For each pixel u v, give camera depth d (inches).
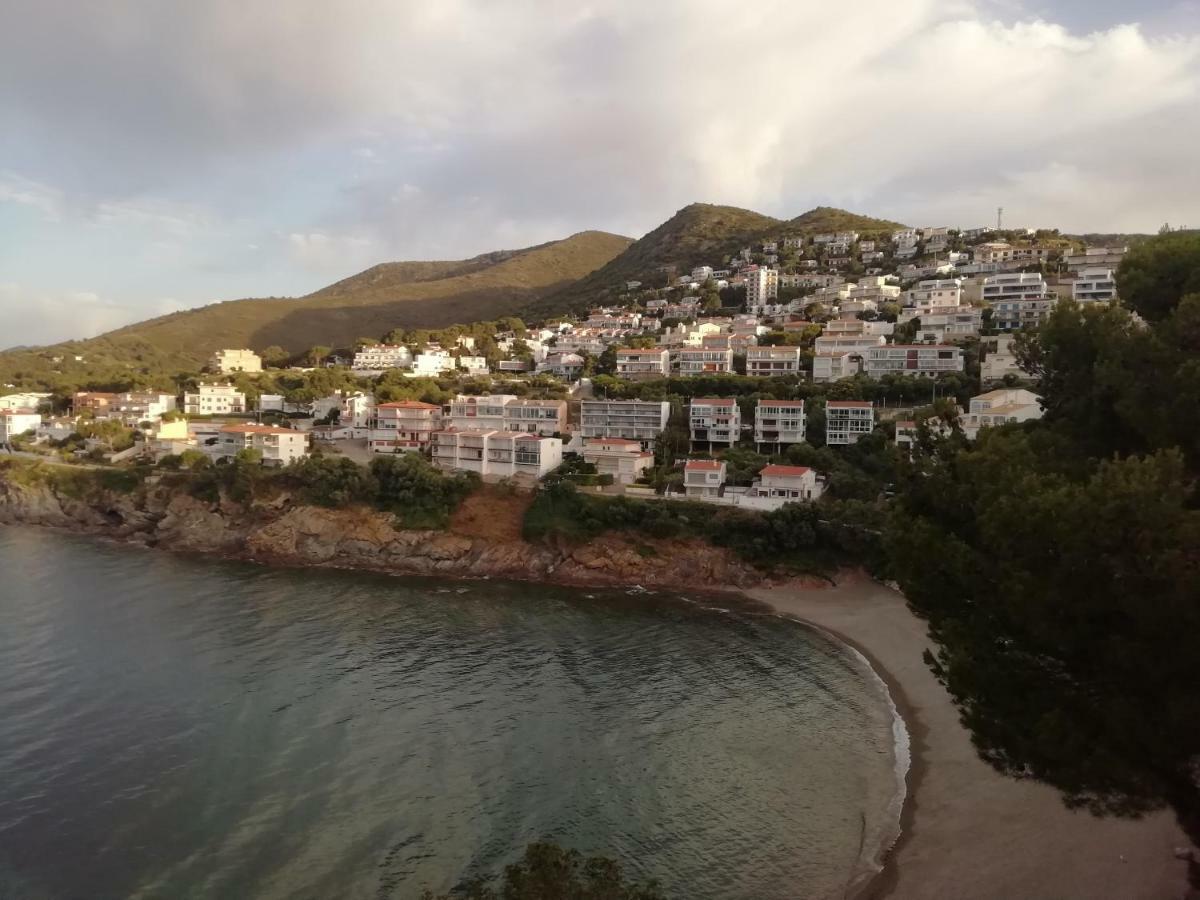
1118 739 874.8
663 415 4785.9
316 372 7367.1
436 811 1635.1
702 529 3659.0
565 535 3759.8
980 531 1140.5
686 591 3464.6
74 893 1380.4
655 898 1005.8
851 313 6850.4
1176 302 1395.2
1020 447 1240.2
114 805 1644.9
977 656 1050.1
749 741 1969.7
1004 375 4576.8
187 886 1396.4
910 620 2901.1
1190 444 1093.8
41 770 1780.3
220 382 7145.7
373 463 4237.2
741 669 2488.9
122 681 2289.6
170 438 5201.8
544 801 1678.2
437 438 4640.8
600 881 1000.9
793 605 3203.7
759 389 5118.1
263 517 4153.5
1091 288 6018.7
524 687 2310.5
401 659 2529.5
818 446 4490.7
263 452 4798.2
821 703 2213.3
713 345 6151.6
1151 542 840.3
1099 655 929.5
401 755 1871.3
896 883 1382.9
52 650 2532.0
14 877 1421.0
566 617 3063.5
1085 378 1416.1
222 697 2188.7
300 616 2987.2
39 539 4301.2
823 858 1482.5
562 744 1943.9
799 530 3469.5
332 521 3996.1
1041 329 1571.1
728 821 1609.3
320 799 1675.7
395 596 3334.2
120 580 3459.6
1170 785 902.4
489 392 6264.8
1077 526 904.3
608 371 6766.7
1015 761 1011.3
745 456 4352.9
